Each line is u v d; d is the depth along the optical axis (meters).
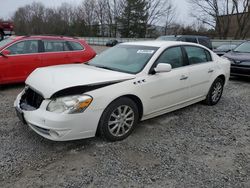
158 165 3.52
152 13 62.62
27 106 3.94
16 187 3.00
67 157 3.64
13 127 4.57
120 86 4.04
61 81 3.79
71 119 3.56
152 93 4.50
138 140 4.22
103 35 71.75
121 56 4.98
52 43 8.14
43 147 3.88
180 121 5.11
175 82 4.89
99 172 3.32
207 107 6.08
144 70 4.43
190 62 5.38
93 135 3.88
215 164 3.59
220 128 4.85
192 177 3.28
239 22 42.72
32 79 4.18
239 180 3.24
